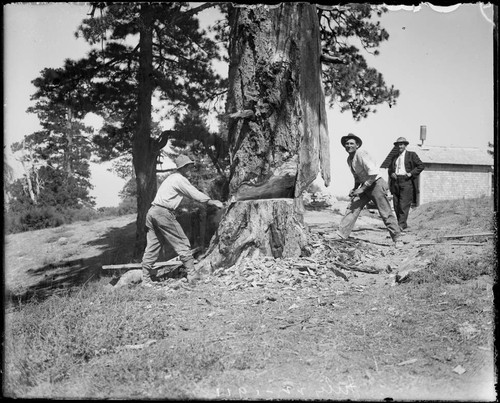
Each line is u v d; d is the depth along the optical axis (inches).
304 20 313.1
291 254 299.3
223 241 299.1
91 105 501.4
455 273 247.4
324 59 348.8
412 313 207.5
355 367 165.5
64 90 486.3
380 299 230.1
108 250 537.3
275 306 231.1
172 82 519.2
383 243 346.6
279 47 308.7
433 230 382.6
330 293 247.8
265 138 311.6
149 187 489.7
